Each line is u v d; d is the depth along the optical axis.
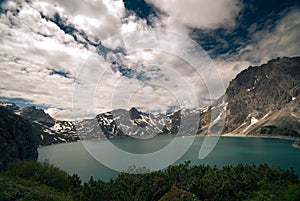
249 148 185.50
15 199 13.04
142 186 35.00
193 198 21.39
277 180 50.34
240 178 47.47
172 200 21.25
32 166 41.41
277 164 114.25
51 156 153.50
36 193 14.41
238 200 40.06
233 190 42.97
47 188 34.28
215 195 39.59
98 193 34.91
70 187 41.03
